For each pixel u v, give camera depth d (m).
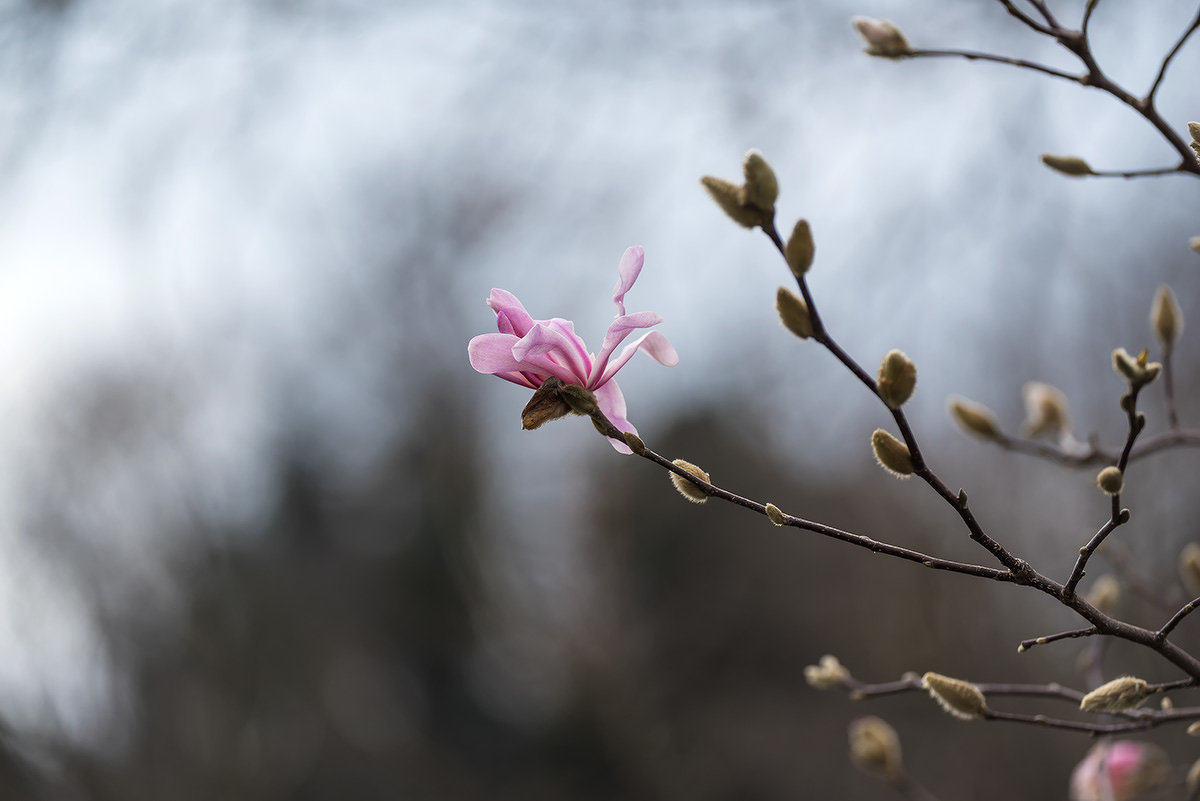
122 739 13.16
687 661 11.91
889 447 1.86
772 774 10.88
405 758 13.63
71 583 14.05
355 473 15.45
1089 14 2.30
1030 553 7.38
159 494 14.41
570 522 13.51
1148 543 6.07
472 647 14.28
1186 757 5.31
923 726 9.86
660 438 12.36
